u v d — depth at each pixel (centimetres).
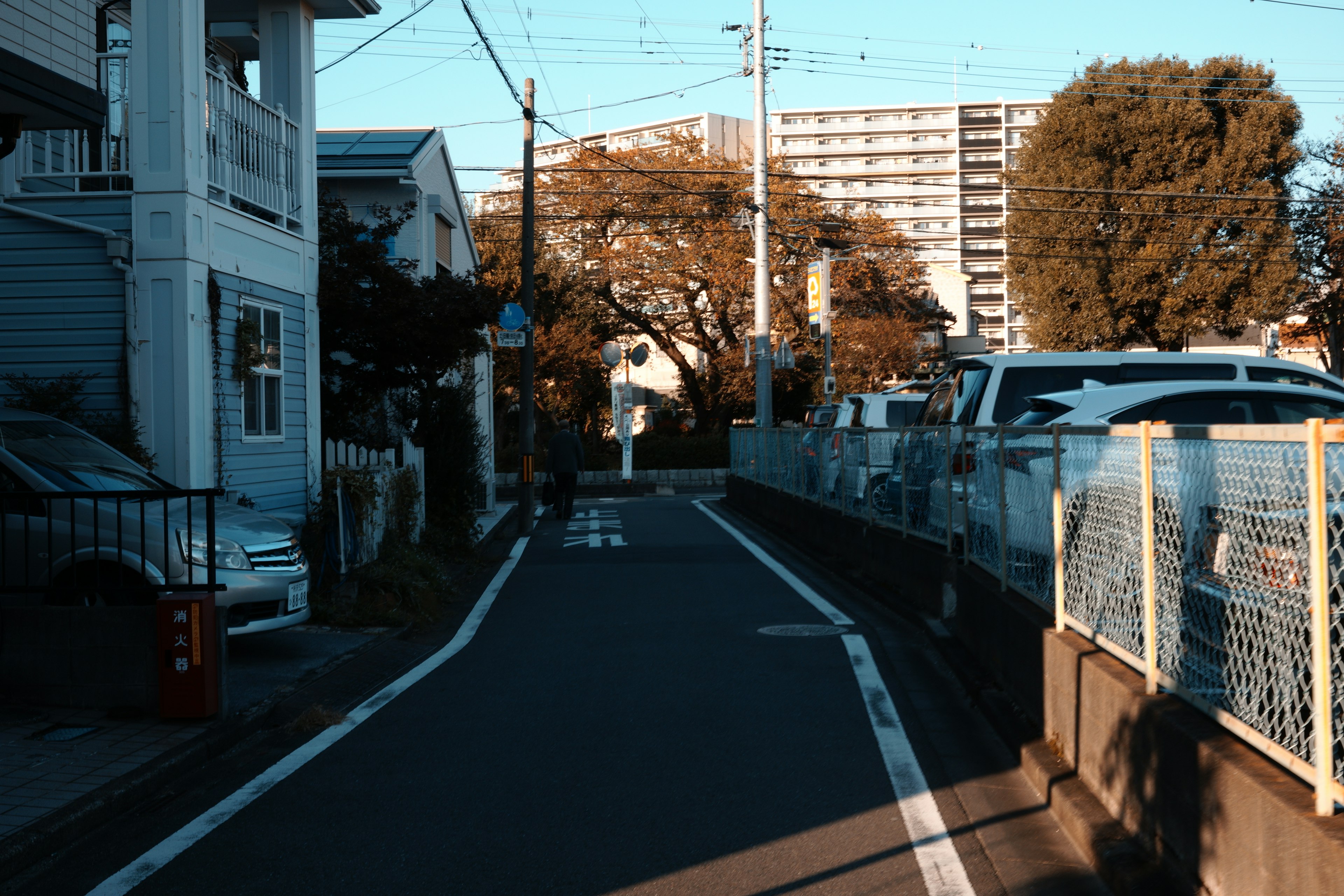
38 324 1021
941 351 2564
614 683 773
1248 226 3559
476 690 761
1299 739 315
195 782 562
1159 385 927
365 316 1434
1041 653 579
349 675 809
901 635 945
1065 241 3725
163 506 808
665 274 4053
